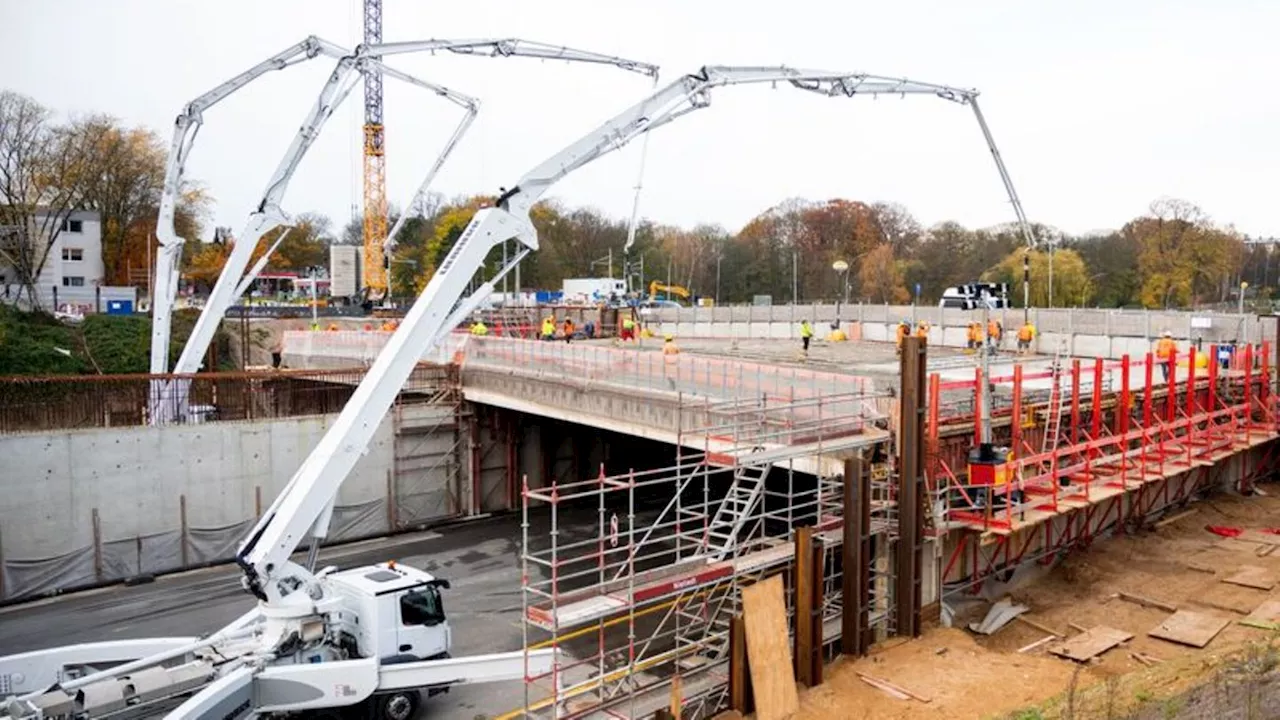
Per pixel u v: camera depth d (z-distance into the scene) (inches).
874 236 5108.3
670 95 904.3
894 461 991.0
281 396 1702.8
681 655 887.1
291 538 772.0
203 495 1434.5
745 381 1118.4
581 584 1284.4
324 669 734.5
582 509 1727.4
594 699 848.3
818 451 906.1
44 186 3353.8
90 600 1268.5
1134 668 893.2
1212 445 1279.5
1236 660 756.6
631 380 1282.0
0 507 1275.8
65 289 3417.8
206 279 4252.0
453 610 1182.3
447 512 1680.6
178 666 736.3
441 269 815.7
